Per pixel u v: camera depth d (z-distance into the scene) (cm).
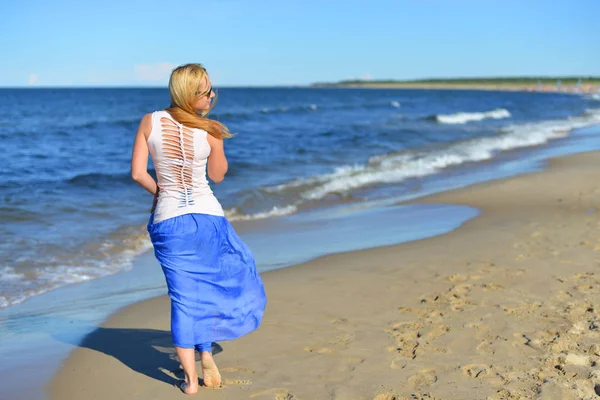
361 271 557
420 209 918
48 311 462
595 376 322
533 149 1802
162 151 290
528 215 820
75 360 362
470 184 1161
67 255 630
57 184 1065
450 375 329
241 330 309
